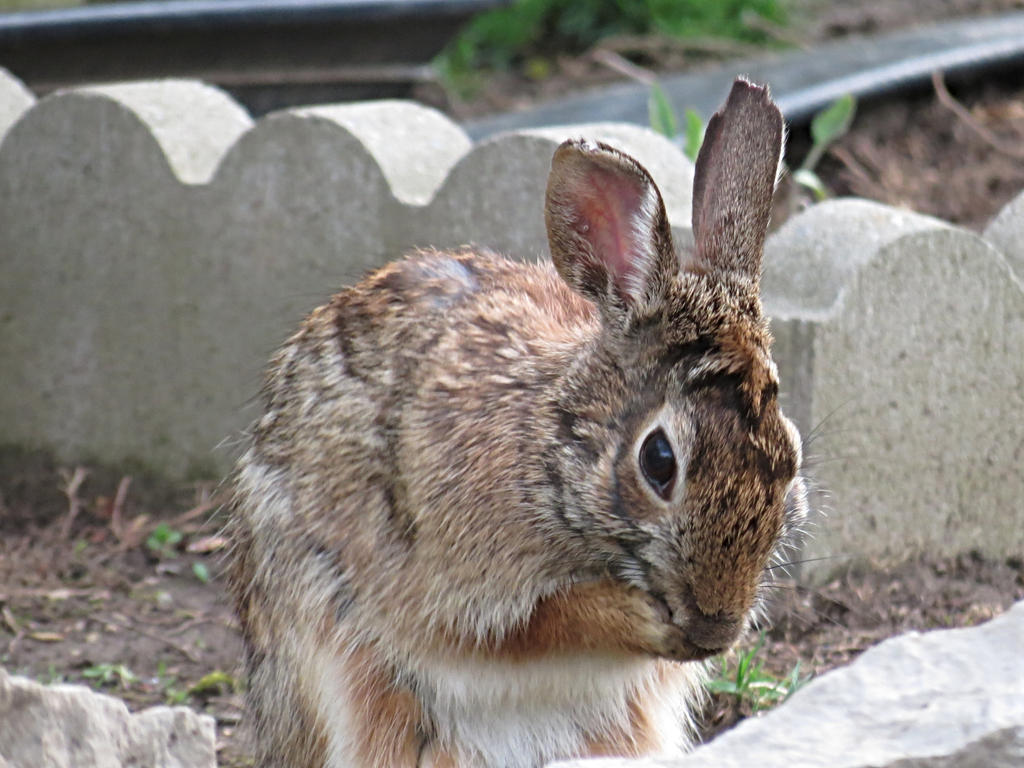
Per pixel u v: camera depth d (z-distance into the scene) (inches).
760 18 832.3
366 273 395.2
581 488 283.7
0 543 495.2
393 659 315.9
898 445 422.9
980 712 231.5
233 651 430.0
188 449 520.1
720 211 292.0
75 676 413.7
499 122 716.0
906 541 429.7
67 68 685.3
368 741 319.0
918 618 405.7
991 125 697.6
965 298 427.2
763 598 317.7
